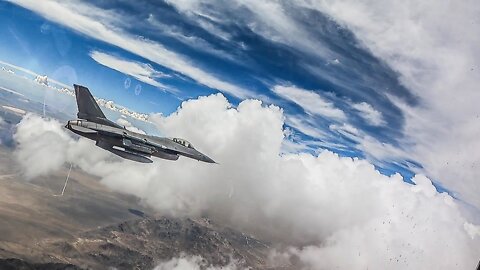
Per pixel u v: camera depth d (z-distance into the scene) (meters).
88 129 73.00
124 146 75.44
